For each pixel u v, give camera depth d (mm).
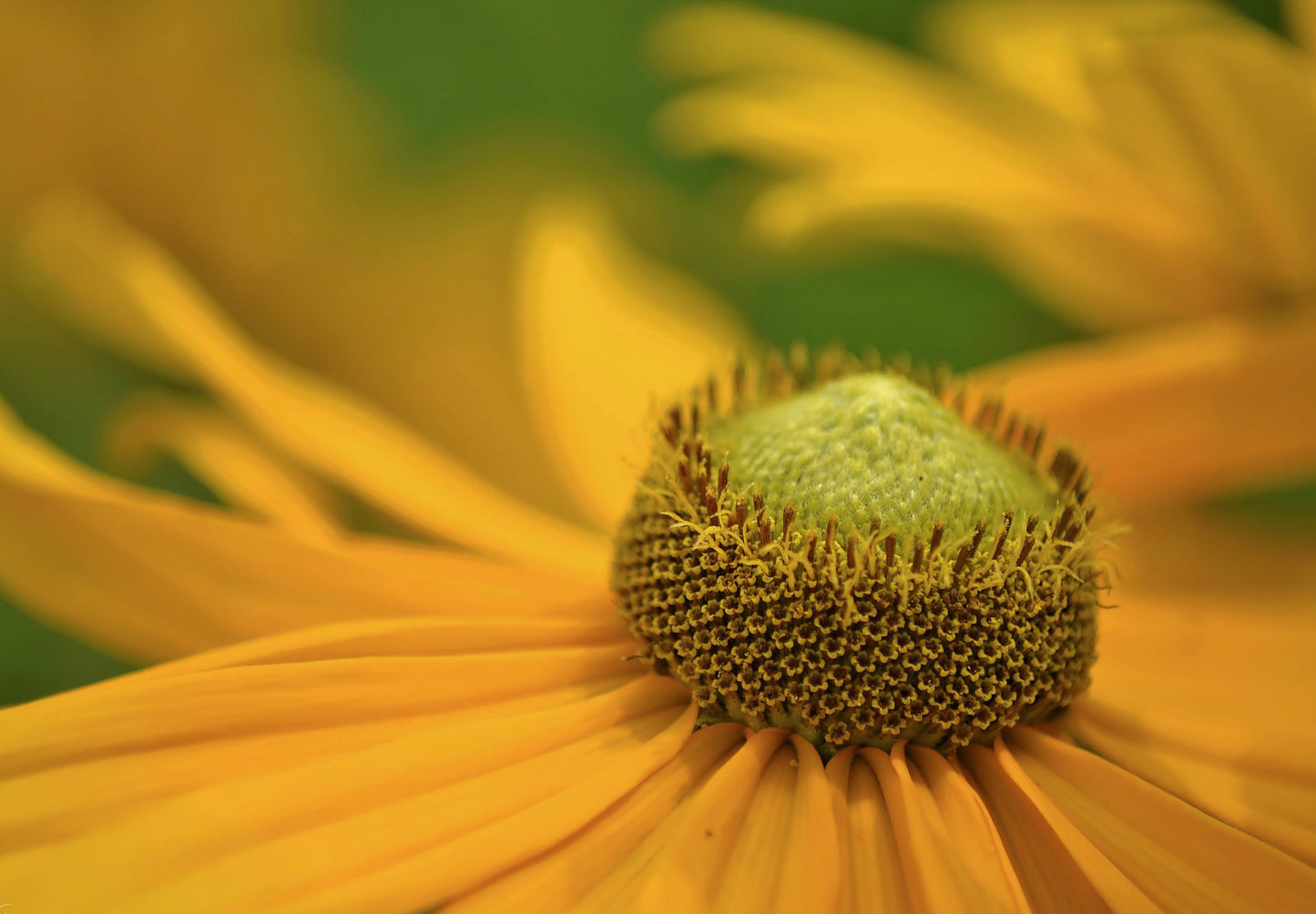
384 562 146
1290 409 161
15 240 183
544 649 140
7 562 144
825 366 149
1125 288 173
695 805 131
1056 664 137
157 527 144
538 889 129
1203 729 140
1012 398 161
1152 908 129
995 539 135
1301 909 130
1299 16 159
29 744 129
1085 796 135
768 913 129
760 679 135
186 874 126
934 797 134
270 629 145
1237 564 169
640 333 172
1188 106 155
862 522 135
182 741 131
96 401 182
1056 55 176
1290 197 157
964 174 169
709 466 138
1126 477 164
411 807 130
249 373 154
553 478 194
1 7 188
